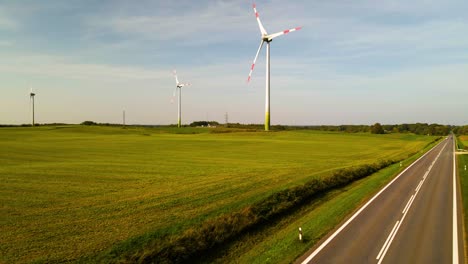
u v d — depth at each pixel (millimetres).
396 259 16875
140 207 27000
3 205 27266
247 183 36906
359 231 21219
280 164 55500
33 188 33625
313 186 34625
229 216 23469
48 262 16594
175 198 29984
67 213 25281
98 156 62250
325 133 158875
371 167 51812
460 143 132375
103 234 20672
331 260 16859
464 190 34344
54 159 56438
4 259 16938
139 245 18516
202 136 130625
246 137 126875
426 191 33938
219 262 17656
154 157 62562
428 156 76250
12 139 101688
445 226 22125
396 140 136875
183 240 19062
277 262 16906
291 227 23188
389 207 27281
